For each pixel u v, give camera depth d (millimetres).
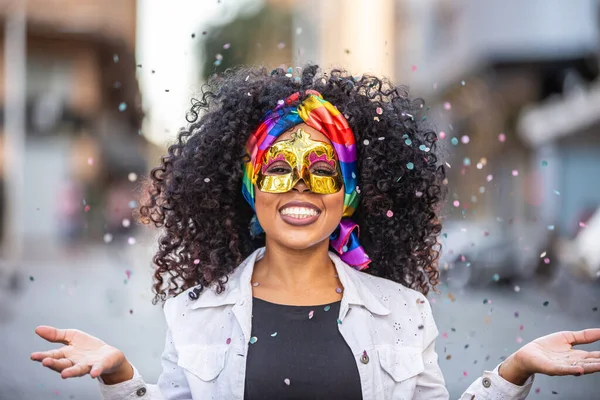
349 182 2998
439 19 29922
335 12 37031
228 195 3146
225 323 2889
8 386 6863
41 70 35656
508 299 14125
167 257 3207
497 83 26000
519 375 2768
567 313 12172
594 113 17703
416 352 2934
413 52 34438
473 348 7836
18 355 8273
